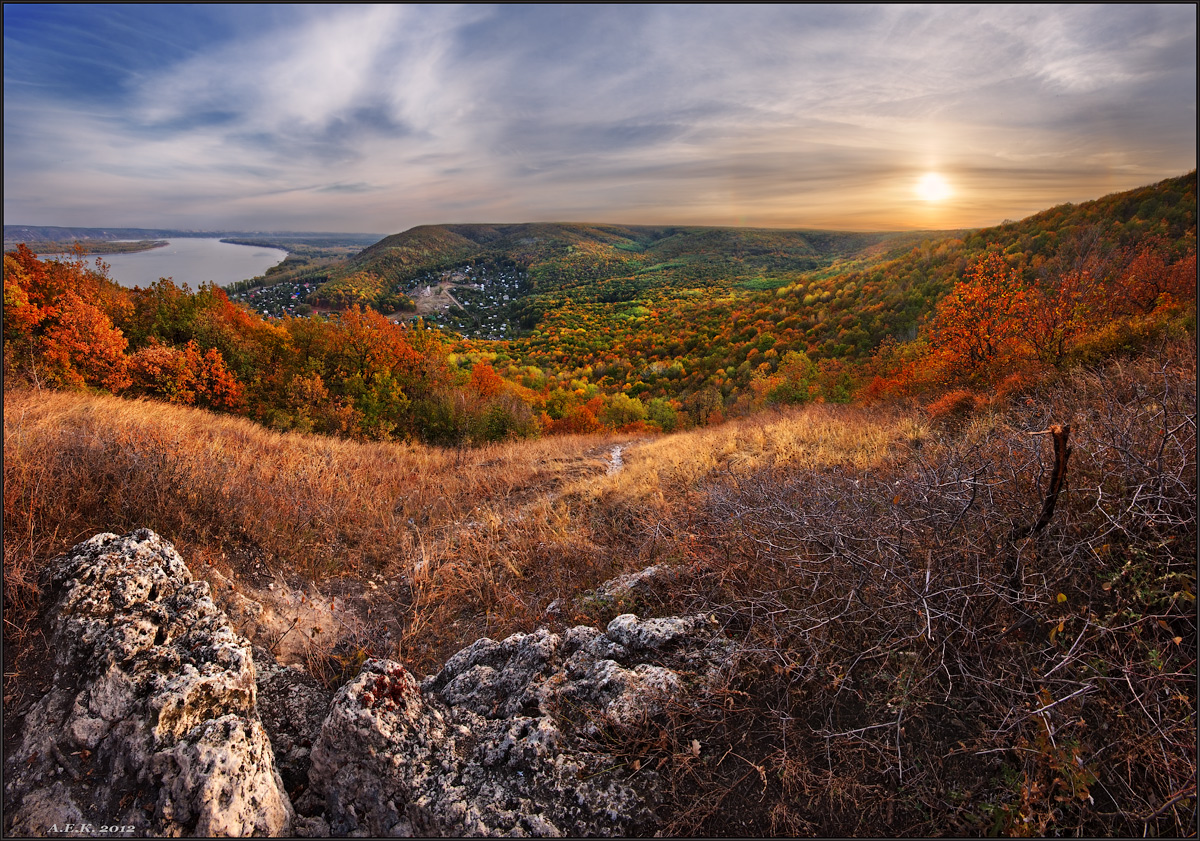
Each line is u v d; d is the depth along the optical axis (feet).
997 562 8.18
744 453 22.82
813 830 6.19
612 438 53.67
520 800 6.86
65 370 43.62
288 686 9.52
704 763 7.13
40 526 10.42
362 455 32.19
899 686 7.25
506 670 9.53
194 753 6.48
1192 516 7.55
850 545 9.43
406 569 15.34
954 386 34.63
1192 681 6.33
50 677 7.55
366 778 7.06
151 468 14.05
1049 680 6.42
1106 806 5.81
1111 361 21.58
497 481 26.63
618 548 15.88
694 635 9.37
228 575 12.08
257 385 61.36
